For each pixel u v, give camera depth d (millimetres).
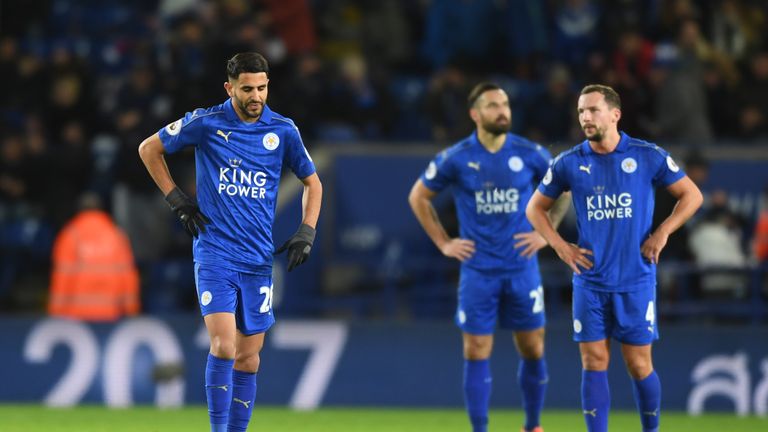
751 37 56844
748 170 47344
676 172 26922
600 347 27062
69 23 61656
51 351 40594
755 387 39812
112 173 50188
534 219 27703
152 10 63906
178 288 46094
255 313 25938
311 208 26484
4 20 60812
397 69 60625
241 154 25625
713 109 52500
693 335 40094
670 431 35406
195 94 49344
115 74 59062
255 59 25000
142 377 40438
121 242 44125
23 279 48906
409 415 38625
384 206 47312
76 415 37656
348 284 46656
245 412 26188
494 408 40125
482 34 56719
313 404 40375
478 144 30656
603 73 50531
